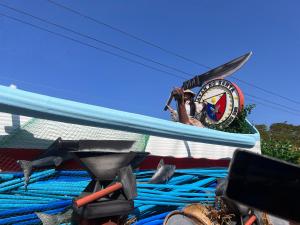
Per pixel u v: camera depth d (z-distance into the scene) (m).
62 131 4.29
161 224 4.49
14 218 3.56
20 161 3.73
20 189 3.70
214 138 5.41
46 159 3.88
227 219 3.60
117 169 2.94
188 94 7.66
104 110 4.00
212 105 8.03
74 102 3.77
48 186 3.86
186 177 5.20
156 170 4.82
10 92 3.33
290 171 0.97
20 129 4.05
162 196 4.60
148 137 5.09
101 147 3.64
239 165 1.00
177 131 4.82
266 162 0.99
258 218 3.63
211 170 5.54
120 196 2.86
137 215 4.32
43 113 3.53
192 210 3.71
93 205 2.71
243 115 7.67
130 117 4.25
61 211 3.85
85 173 4.16
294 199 0.96
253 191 0.98
